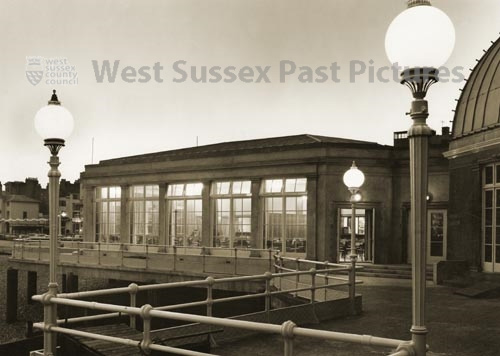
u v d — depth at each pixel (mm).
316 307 11719
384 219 25875
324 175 25734
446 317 12422
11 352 12781
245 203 28750
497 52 20094
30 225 110312
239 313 23875
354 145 25844
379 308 13703
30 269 30828
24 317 31250
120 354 7590
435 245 24969
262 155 27875
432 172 25312
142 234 33094
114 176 34281
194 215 30938
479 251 19203
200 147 35656
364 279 21469
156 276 24609
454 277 19234
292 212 26922
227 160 29203
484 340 9898
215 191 30000
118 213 34438
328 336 5039
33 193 117625
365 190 25797
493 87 19406
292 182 27062
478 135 19344
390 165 26047
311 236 25844
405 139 28766
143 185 33312
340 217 25797
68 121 7855
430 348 9250
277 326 5402
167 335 8789
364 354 8742
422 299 4344
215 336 9453
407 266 24203
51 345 7703
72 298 8547
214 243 29812
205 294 26078
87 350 7945
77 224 110375
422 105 4449
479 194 19375
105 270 26828
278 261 18109
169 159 31688
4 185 117500
